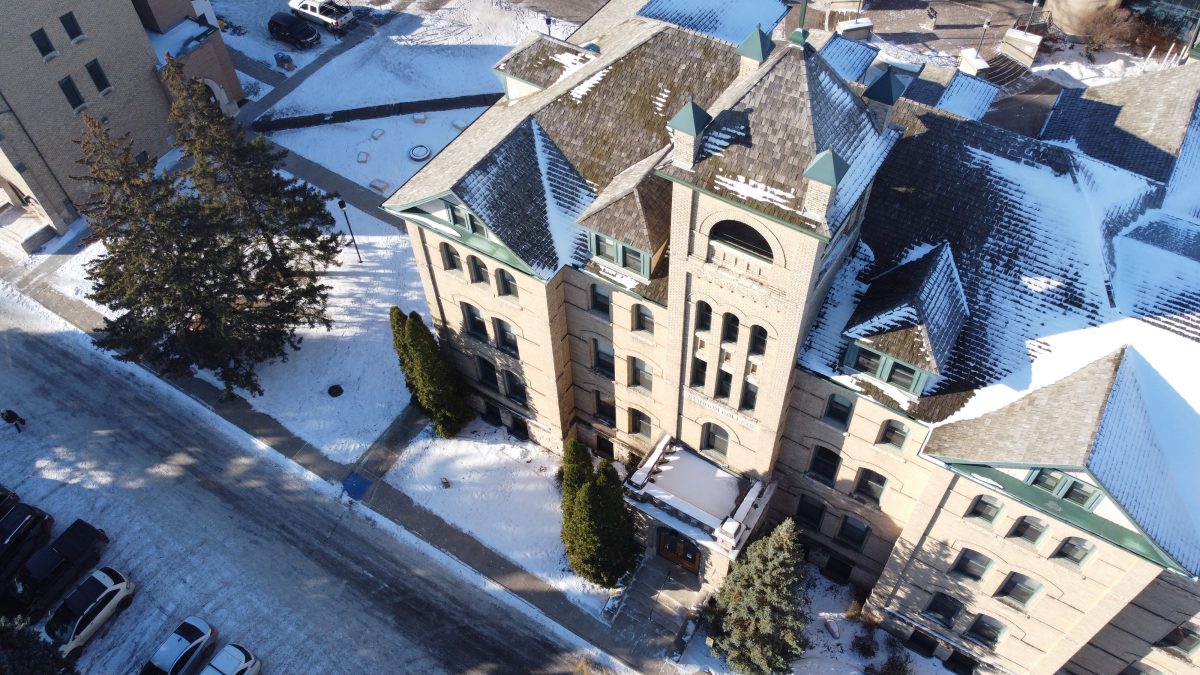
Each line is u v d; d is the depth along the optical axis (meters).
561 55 40.47
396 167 61.19
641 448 44.22
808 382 33.41
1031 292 30.95
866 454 34.56
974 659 37.66
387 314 52.94
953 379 30.91
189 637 39.62
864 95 29.83
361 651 40.28
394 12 73.62
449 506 44.94
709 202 28.28
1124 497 26.39
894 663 38.72
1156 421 28.56
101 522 44.62
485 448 47.16
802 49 27.06
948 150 33.19
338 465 46.62
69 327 52.94
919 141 33.59
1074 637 32.94
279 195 46.78
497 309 39.59
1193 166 34.78
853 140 28.17
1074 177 32.00
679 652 39.75
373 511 44.91
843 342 32.28
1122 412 27.88
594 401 43.44
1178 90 37.00
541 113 37.44
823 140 26.84
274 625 41.09
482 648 40.38
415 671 39.69
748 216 27.59
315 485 45.94
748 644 35.94
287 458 46.97
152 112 60.03
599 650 40.16
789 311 29.75
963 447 29.56
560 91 37.97
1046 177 32.09
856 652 39.47
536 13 73.12
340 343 51.62
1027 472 28.33
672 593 41.53
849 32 64.00
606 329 38.09
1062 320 30.33
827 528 39.84
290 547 43.72
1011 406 29.66
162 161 61.59
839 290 33.00
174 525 44.50
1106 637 33.66
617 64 36.88
